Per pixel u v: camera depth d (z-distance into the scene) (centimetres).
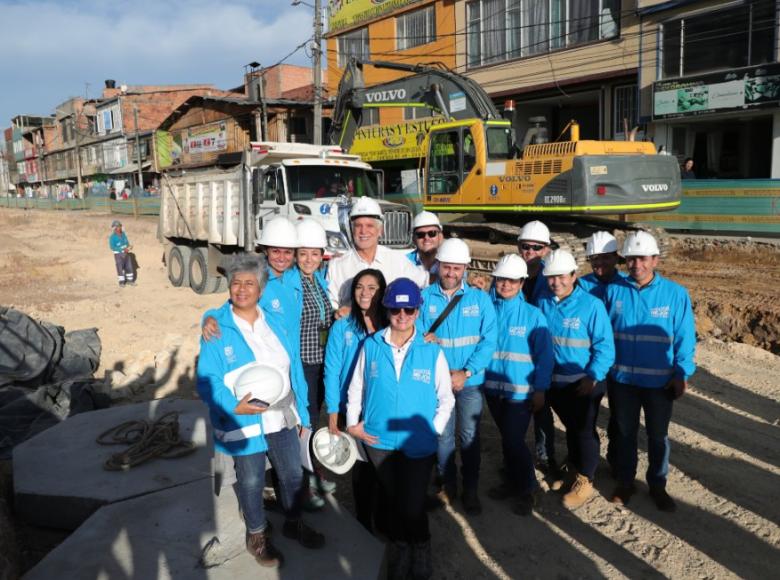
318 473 444
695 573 405
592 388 458
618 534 449
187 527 390
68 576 345
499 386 466
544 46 2241
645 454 573
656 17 1908
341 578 346
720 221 1647
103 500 423
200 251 1459
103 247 2420
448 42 2545
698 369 798
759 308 1055
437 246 538
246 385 324
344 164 1216
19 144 8462
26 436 609
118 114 5434
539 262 525
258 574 348
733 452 573
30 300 1365
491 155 1377
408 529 371
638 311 462
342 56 3044
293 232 426
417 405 362
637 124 2011
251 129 3488
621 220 1441
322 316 457
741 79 1716
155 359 866
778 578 399
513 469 472
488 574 407
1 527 378
